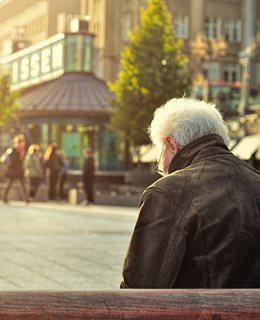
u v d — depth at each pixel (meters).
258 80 83.25
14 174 33.59
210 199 3.56
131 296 2.63
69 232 17.36
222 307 2.65
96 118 48.75
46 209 27.77
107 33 86.19
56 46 58.19
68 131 49.00
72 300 2.57
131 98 39.22
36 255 12.89
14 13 122.19
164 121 3.94
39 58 62.00
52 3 107.06
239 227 3.51
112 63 85.88
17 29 116.38
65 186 43.69
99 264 11.95
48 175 37.50
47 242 15.01
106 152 48.69
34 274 10.72
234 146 45.19
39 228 18.28
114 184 47.94
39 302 2.54
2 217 22.12
